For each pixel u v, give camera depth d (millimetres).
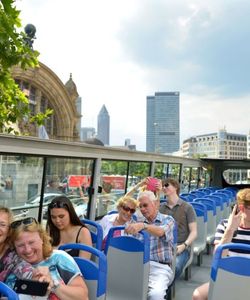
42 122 6617
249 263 3504
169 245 5066
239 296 3529
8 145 5090
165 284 4781
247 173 17031
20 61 4523
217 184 17328
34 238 2932
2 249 3104
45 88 43031
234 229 4129
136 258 4355
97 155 7660
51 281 2777
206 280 6723
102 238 4828
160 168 12125
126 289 4395
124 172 9453
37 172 6125
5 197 5477
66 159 6867
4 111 5750
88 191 7832
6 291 2281
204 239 7586
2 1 3885
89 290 3211
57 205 4355
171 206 6324
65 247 3406
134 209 5480
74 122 48281
